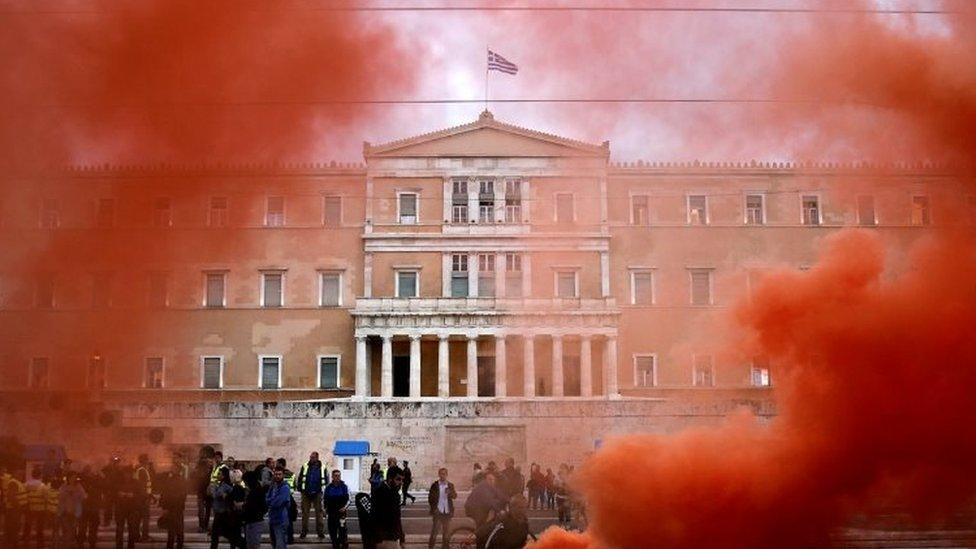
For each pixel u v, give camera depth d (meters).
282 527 26.34
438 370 79.69
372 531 24.34
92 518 29.41
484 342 81.81
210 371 80.50
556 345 78.75
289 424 66.50
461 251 82.94
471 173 84.00
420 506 49.97
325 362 81.56
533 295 82.25
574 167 83.75
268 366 81.25
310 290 82.31
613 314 78.88
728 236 82.69
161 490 28.95
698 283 82.50
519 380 80.06
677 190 83.62
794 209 82.62
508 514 20.77
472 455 66.56
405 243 83.00
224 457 65.69
